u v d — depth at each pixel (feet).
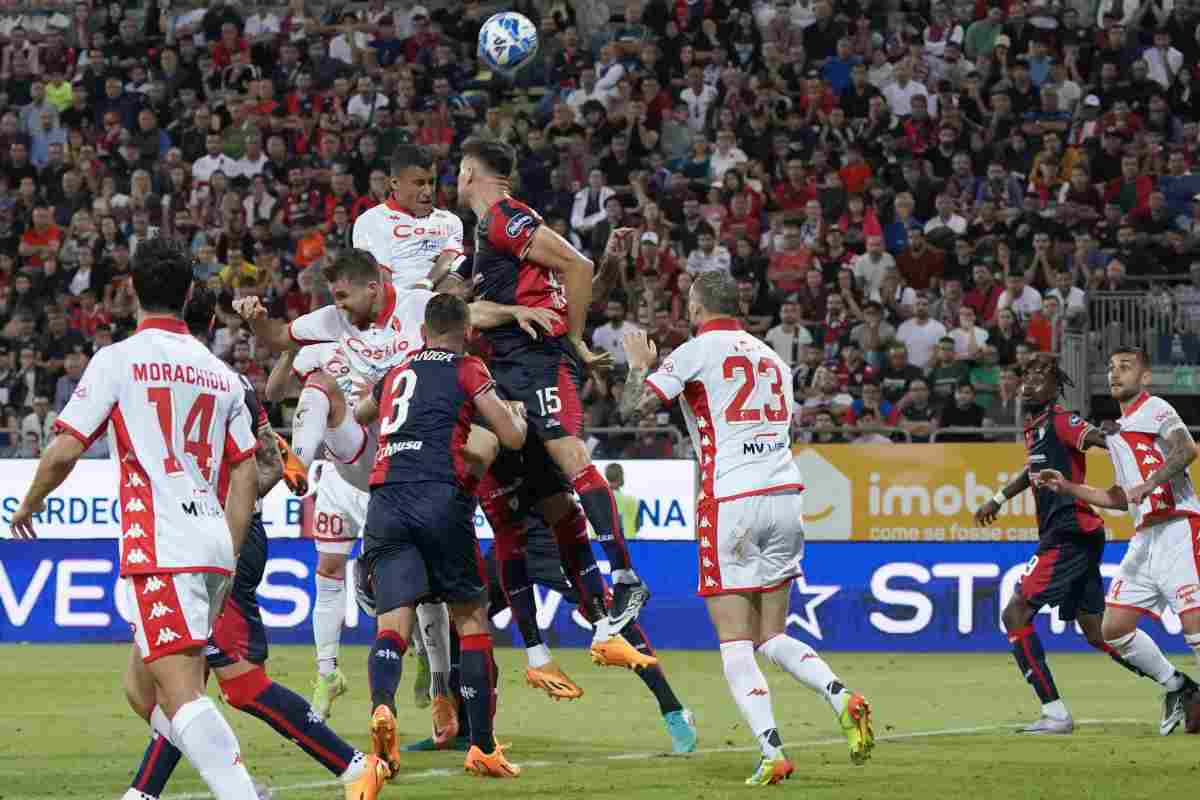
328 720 99.04
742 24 219.41
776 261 186.70
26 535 56.03
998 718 99.45
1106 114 204.44
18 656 134.21
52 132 220.64
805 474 146.00
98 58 226.38
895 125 204.74
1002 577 143.23
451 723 85.51
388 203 96.78
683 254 190.80
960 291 181.37
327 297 148.66
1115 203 196.03
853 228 193.77
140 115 217.36
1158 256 187.93
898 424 164.35
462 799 67.92
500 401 70.85
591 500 79.00
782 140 203.21
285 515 146.72
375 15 236.43
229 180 206.28
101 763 80.12
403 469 70.03
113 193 205.98
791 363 176.35
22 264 203.21
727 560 74.08
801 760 80.23
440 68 221.87
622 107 212.02
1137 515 93.35
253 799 54.44
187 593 54.44
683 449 153.48
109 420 55.52
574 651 141.59
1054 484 92.43
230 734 54.75
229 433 57.41
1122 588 93.25
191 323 66.28
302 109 218.79
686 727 83.56
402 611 68.90
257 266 193.47
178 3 244.63
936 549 144.15
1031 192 195.31
